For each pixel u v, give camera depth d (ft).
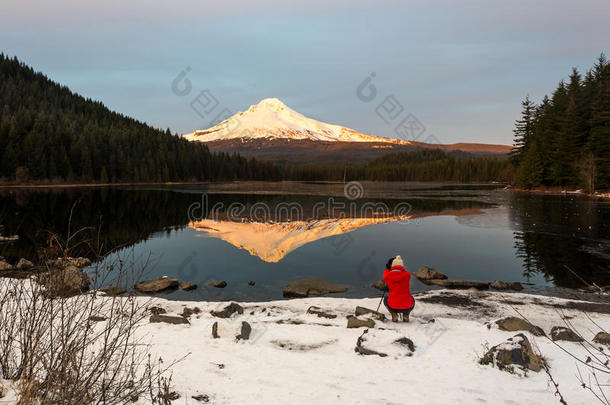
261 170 460.96
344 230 77.97
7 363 11.25
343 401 13.09
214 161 407.03
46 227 73.36
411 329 22.56
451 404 12.98
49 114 417.28
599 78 189.98
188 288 36.52
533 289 36.63
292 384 14.55
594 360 17.10
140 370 14.64
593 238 64.44
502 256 52.42
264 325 23.77
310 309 27.76
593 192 168.04
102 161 330.54
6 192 202.90
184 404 12.36
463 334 21.24
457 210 117.70
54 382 9.98
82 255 45.24
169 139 403.13
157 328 22.06
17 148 284.41
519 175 231.30
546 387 14.34
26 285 18.07
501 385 14.53
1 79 572.92
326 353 18.78
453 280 38.78
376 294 35.37
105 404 10.63
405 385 14.56
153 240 64.03
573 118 194.18
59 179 295.69
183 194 197.77
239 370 15.96
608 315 27.22
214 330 20.83
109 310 22.36
